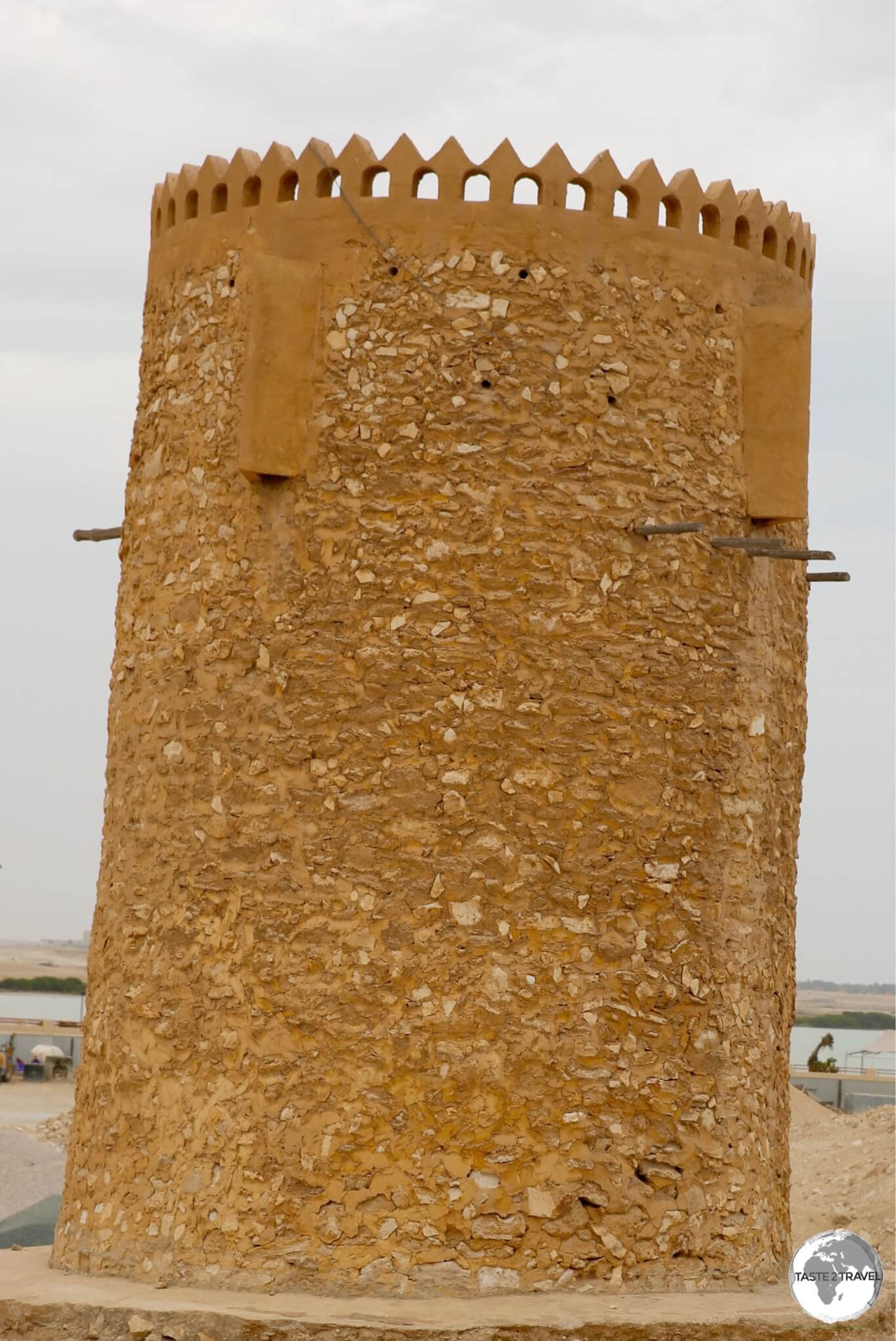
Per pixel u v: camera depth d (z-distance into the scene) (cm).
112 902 1185
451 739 1094
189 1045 1112
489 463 1112
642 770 1123
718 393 1175
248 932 1101
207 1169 1089
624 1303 1047
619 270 1148
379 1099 1066
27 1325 1033
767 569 1204
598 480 1127
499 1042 1074
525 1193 1066
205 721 1138
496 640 1103
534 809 1097
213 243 1188
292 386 1124
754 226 1206
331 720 1103
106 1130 1147
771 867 1192
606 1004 1098
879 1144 2795
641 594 1132
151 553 1194
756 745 1183
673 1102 1112
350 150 1145
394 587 1105
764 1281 1147
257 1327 988
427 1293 1047
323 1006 1080
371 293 1130
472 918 1081
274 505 1134
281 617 1120
